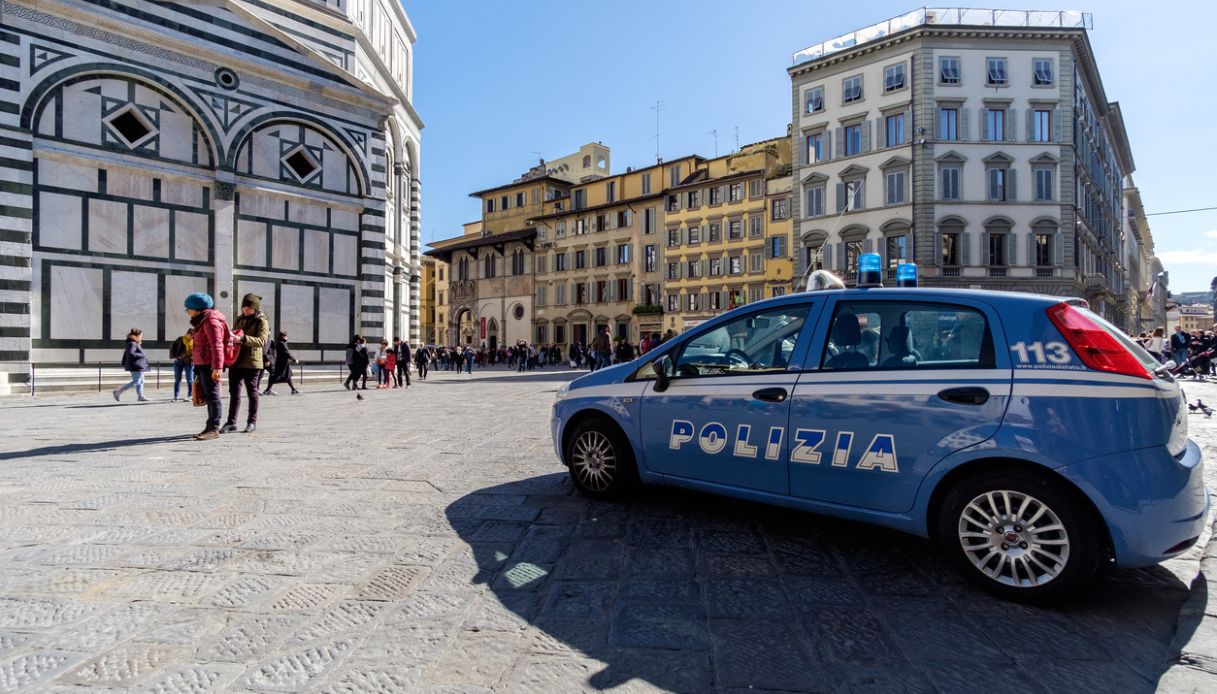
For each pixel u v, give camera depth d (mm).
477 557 3572
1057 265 33875
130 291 16109
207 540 3818
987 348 3244
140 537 3865
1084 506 2895
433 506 4625
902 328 3541
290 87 18938
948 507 3191
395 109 25438
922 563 3521
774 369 3922
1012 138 33969
